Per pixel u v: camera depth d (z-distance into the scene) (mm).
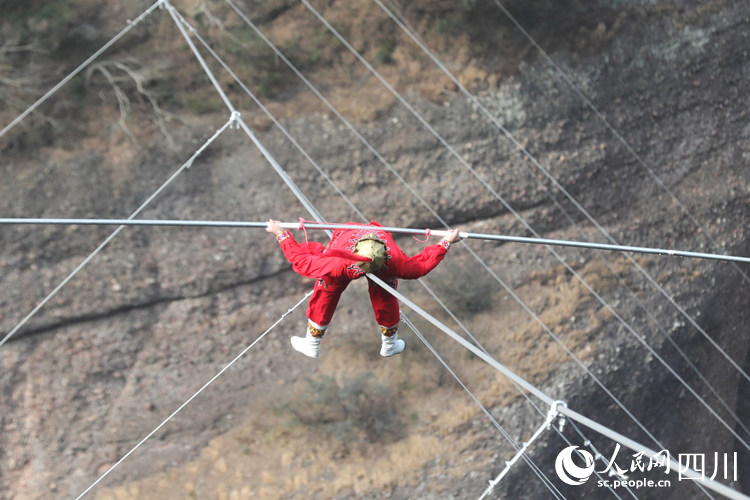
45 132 20141
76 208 19797
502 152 22391
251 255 20594
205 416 18625
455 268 20938
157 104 21172
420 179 21812
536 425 18656
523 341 20078
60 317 19141
